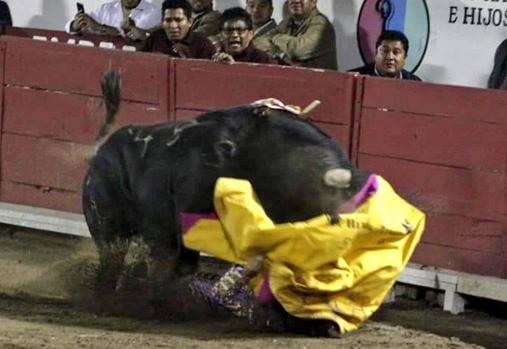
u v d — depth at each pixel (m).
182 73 20.22
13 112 22.11
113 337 14.94
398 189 18.56
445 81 21.91
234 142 15.16
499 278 17.83
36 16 26.30
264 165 14.82
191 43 21.33
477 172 17.91
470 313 18.16
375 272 14.73
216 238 15.18
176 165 15.53
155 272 16.33
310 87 19.09
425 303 18.59
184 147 15.55
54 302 17.38
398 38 19.83
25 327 15.46
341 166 14.83
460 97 17.94
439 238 18.31
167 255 16.14
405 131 18.42
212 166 15.14
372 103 18.67
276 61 21.30
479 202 17.94
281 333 15.38
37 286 18.36
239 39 20.47
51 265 19.58
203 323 16.05
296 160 14.73
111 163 16.47
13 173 22.25
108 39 23.80
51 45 21.55
